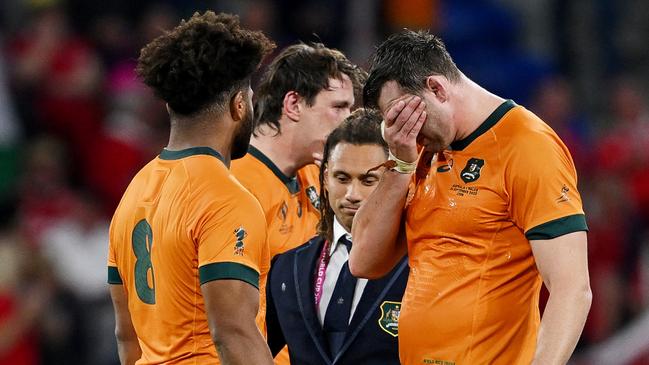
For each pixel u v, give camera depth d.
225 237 14.49
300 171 19.94
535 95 43.91
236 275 14.41
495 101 15.02
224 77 15.04
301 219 19.34
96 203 37.72
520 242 14.73
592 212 38.09
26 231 34.31
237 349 14.39
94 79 40.31
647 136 43.00
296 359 17.38
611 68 46.12
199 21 15.15
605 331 35.12
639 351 32.22
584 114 44.81
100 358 33.00
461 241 14.91
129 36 41.88
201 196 14.64
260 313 16.44
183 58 14.88
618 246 37.50
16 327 31.81
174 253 14.68
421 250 15.33
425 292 15.14
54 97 39.31
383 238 15.63
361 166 16.95
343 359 16.95
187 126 15.17
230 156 15.59
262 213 15.01
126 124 39.50
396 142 14.77
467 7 45.19
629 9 46.62
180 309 14.80
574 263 14.12
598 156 42.50
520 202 14.48
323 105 19.12
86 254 34.66
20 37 40.75
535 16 47.28
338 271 17.41
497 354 14.76
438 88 14.70
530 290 14.90
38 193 36.00
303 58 19.30
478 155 14.83
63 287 33.44
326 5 42.53
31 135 38.81
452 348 14.89
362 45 42.03
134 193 15.46
